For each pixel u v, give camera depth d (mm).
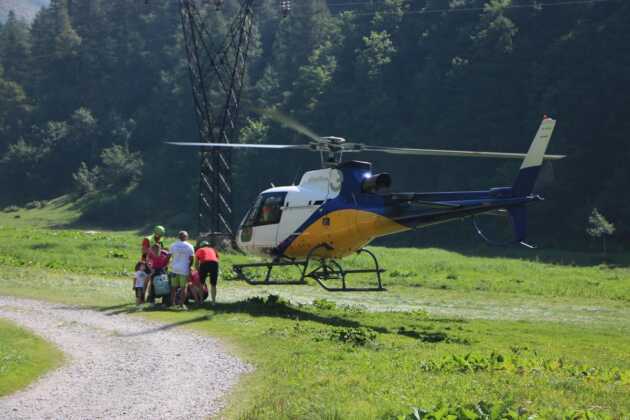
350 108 102000
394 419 8719
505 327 17828
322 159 19094
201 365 11938
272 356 12422
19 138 155375
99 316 16781
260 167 102375
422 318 18719
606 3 85375
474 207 17406
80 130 148250
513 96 85750
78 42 166875
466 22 98500
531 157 17406
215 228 50531
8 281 23328
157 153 136500
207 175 52062
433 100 92750
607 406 10008
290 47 130625
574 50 80125
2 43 189750
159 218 117938
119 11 170750
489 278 29266
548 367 12367
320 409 9070
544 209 74875
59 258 29297
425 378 10969
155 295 18406
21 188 144625
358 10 130000
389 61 100688
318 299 22094
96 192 133625
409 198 17516
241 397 10055
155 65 156000
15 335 14141
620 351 15031
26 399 10109
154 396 10219
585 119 77125
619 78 76438
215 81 114562
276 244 19625
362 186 18156
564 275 32250
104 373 11492
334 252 18625
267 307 18469
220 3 54719
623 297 24750
